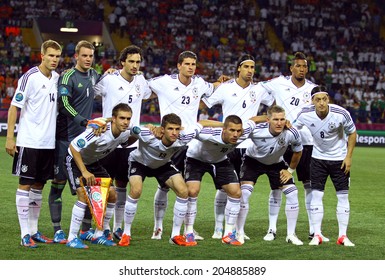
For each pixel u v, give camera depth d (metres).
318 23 57.22
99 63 47.50
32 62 47.91
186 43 53.50
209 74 50.38
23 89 11.60
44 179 11.97
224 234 12.44
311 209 12.56
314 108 12.30
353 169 27.61
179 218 12.02
